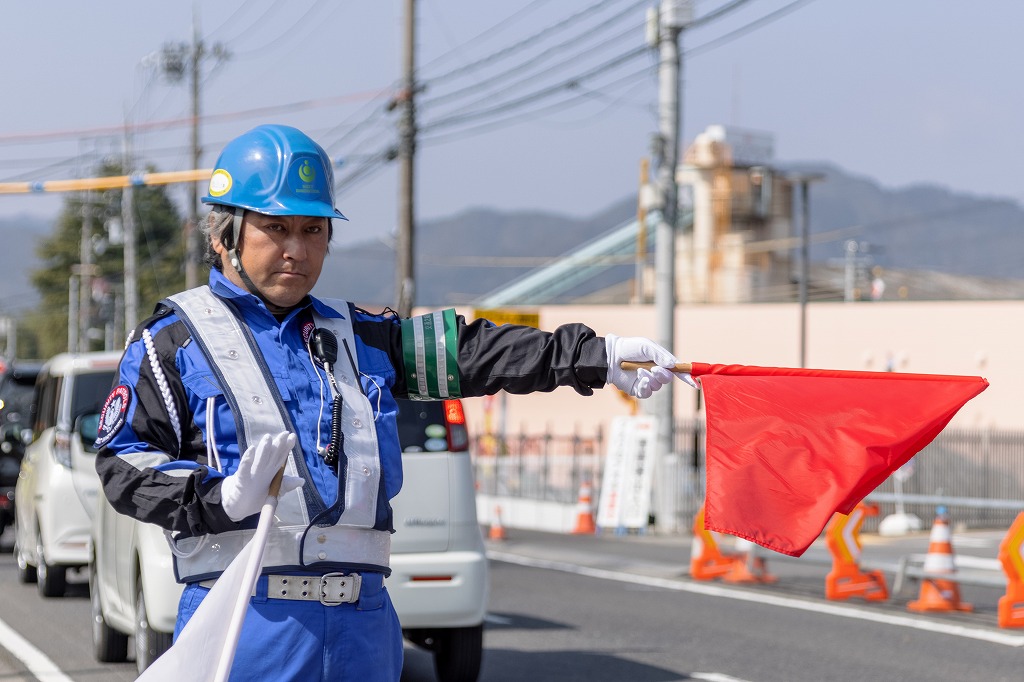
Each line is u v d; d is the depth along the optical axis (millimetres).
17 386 24375
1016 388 45969
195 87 55312
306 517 3943
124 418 4039
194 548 4031
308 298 4262
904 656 12453
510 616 15180
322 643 3959
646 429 28969
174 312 4133
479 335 4375
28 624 14320
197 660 3754
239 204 4113
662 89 28109
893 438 4109
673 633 13875
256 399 3996
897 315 48500
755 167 81000
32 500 16922
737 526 4008
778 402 4168
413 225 31953
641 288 56188
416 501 10586
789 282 79375
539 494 33719
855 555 16922
